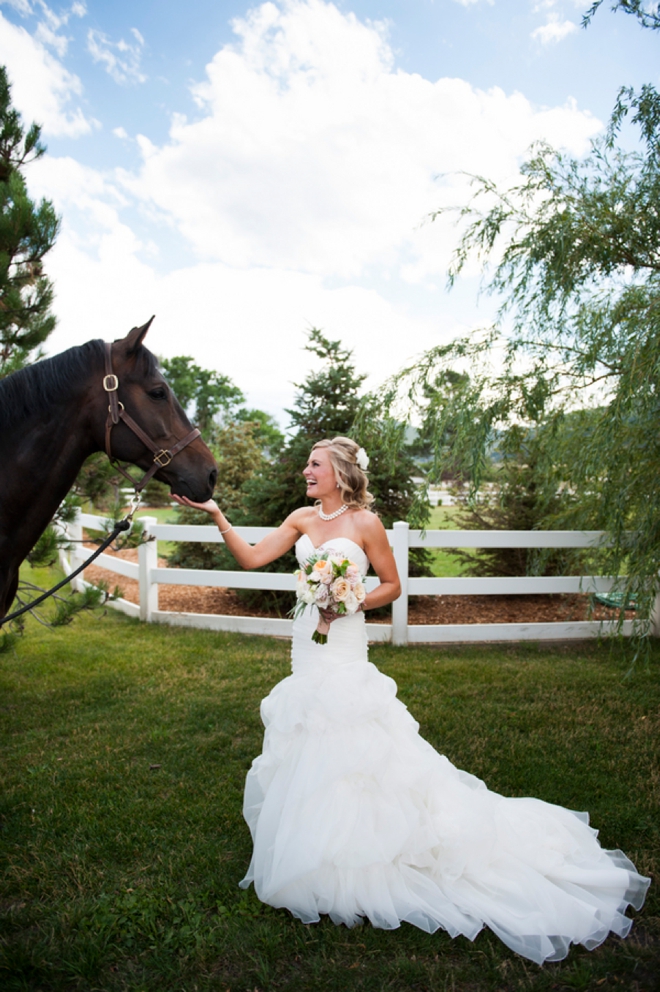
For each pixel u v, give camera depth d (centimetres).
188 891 235
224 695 453
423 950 207
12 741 379
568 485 606
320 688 232
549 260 472
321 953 205
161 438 264
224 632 634
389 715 240
